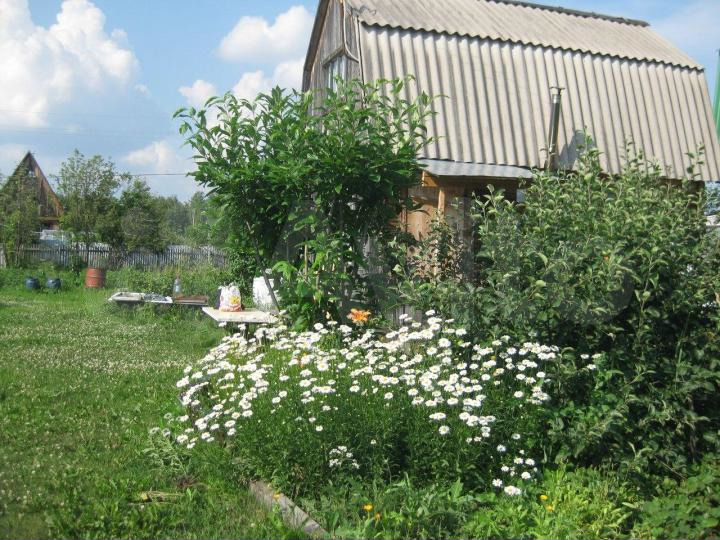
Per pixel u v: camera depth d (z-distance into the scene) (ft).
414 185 23.43
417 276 21.11
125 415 21.44
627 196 17.92
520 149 31.63
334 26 39.91
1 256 89.40
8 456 17.35
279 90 22.82
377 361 18.25
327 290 22.35
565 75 33.86
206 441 16.53
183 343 35.53
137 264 96.27
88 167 98.48
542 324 17.13
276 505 14.08
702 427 16.85
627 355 16.48
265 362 19.54
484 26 34.63
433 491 14.21
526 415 15.46
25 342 34.58
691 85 36.19
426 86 31.27
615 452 15.93
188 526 13.88
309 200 22.49
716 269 17.29
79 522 13.57
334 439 14.97
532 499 14.75
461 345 16.63
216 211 24.73
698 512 14.51
